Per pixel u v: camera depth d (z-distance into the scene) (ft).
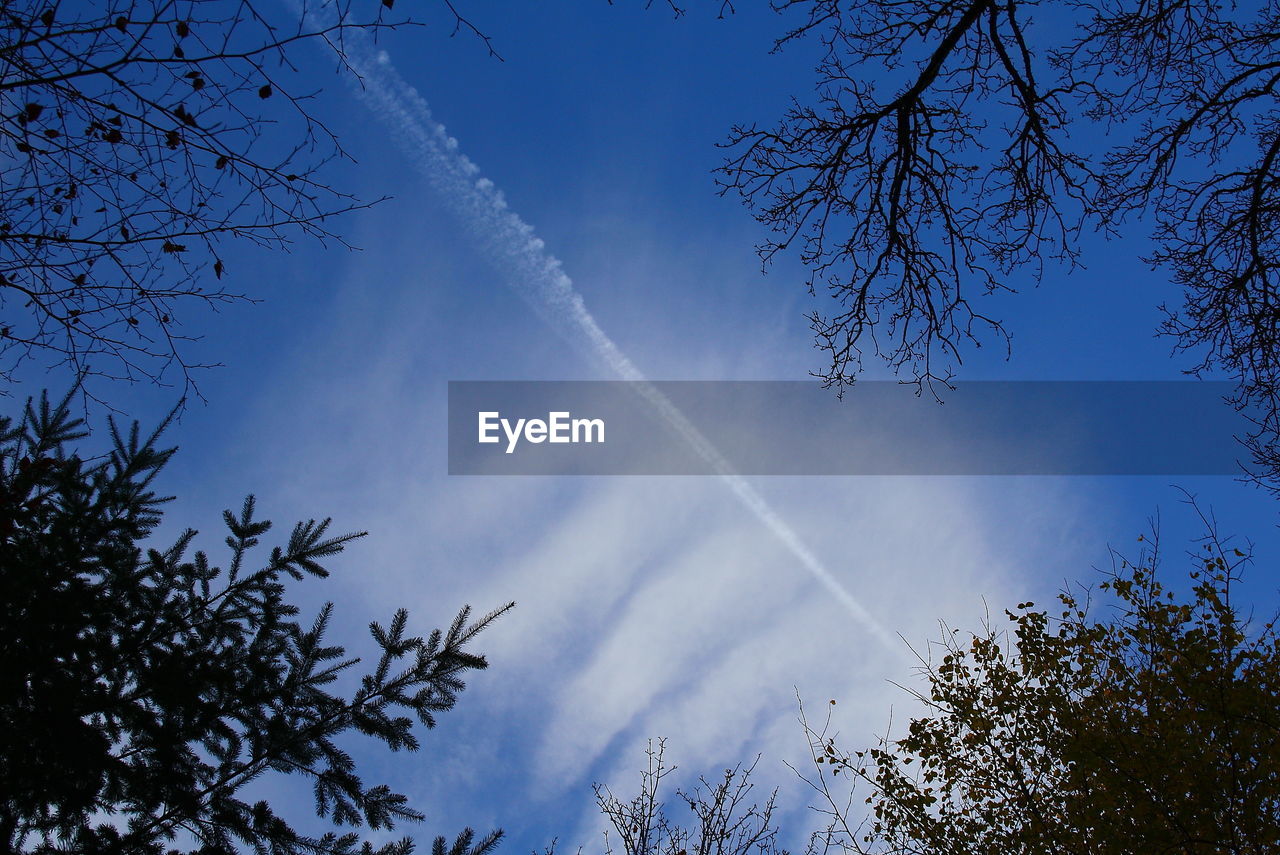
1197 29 21.97
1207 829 23.50
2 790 14.06
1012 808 30.19
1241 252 24.41
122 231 13.41
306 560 18.95
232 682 16.55
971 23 18.67
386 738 17.71
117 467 18.48
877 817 32.07
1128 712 28.04
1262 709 23.22
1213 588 26.05
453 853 17.58
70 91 11.78
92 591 16.15
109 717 15.89
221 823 16.26
